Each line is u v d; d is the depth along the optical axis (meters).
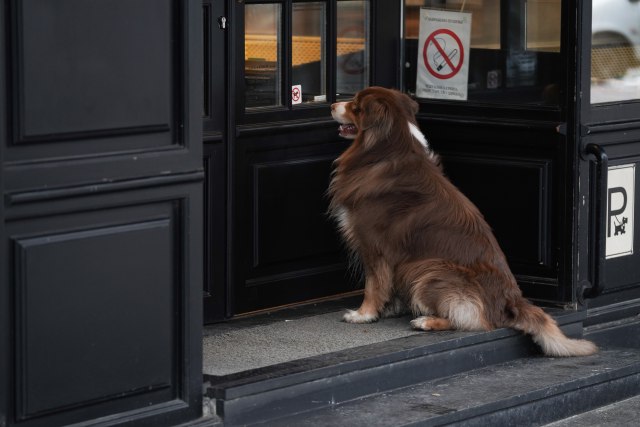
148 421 4.31
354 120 5.98
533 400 5.35
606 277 6.43
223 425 4.57
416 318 5.99
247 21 5.92
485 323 5.71
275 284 6.26
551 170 6.18
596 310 6.40
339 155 6.48
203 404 4.57
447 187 5.96
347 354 5.20
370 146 5.92
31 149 3.88
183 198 4.32
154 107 4.20
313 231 6.40
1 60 3.73
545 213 6.22
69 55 3.92
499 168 6.37
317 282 6.48
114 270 4.14
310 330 5.79
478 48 6.43
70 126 3.95
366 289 6.00
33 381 3.94
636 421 5.57
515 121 6.25
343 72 6.51
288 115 6.19
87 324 4.07
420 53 6.69
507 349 5.83
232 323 5.96
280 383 4.78
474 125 6.42
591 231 6.20
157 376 4.33
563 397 5.52
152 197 4.21
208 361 5.12
